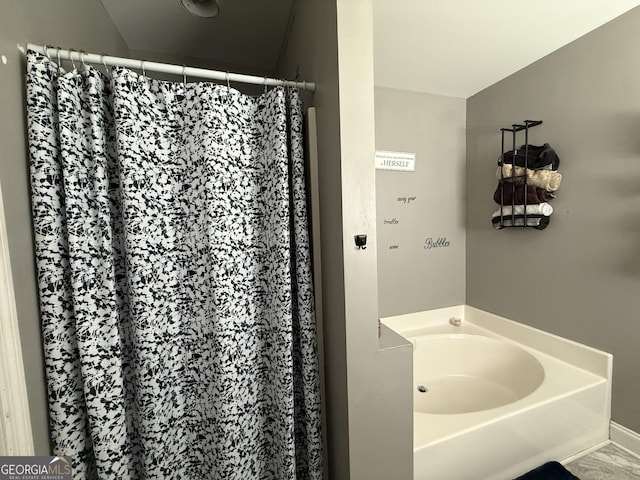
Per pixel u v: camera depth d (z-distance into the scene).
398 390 1.01
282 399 1.06
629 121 1.29
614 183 1.36
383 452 1.00
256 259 1.11
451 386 1.90
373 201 0.94
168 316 0.98
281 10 1.47
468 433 1.15
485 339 1.93
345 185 0.90
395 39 1.46
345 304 0.92
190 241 1.00
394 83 1.91
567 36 1.46
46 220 0.82
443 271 2.20
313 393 1.12
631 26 1.27
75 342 0.89
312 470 1.13
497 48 1.55
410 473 1.05
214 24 1.57
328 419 1.16
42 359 0.84
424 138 2.06
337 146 0.91
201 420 1.06
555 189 1.58
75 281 0.85
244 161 1.05
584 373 1.49
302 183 1.10
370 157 0.93
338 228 0.94
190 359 1.03
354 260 0.93
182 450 1.03
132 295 0.91
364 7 0.89
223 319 1.00
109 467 0.89
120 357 0.92
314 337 1.13
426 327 2.17
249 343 1.08
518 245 1.85
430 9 1.25
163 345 0.97
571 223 1.55
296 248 1.11
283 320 1.04
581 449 1.40
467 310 2.24
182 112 0.97
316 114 1.09
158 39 1.70
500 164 1.77
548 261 1.67
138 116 0.90
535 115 1.69
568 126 1.53
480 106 2.04
